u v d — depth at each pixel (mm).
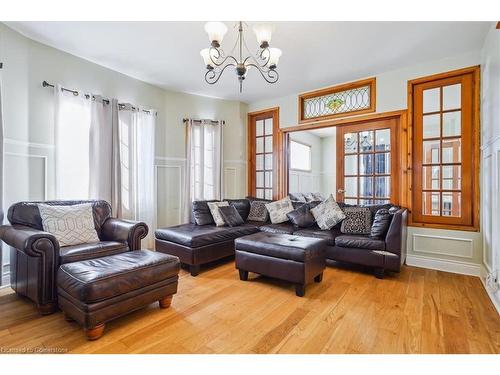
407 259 3459
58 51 3119
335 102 4227
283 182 4742
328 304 2318
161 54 3227
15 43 2742
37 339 1782
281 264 2586
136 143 3912
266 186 5047
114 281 1849
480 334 1847
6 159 2688
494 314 2123
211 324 1984
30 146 2883
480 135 3020
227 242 3455
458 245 3150
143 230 2820
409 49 3027
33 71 2904
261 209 4363
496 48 2404
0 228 2441
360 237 3168
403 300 2393
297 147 6602
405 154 3514
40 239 2072
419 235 3393
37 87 2941
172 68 3635
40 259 2076
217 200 4387
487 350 1674
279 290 2629
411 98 3467
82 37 2844
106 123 3516
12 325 1956
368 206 3518
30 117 2881
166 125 4469
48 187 3037
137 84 4027
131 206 3818
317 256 2684
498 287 2336
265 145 5051
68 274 1886
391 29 2623
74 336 1817
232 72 3738
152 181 4121
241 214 4387
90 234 2695
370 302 2355
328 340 1785
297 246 2549
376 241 2986
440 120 3316
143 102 4117
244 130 5145
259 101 5016
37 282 2074
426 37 2766
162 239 3375
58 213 2582
